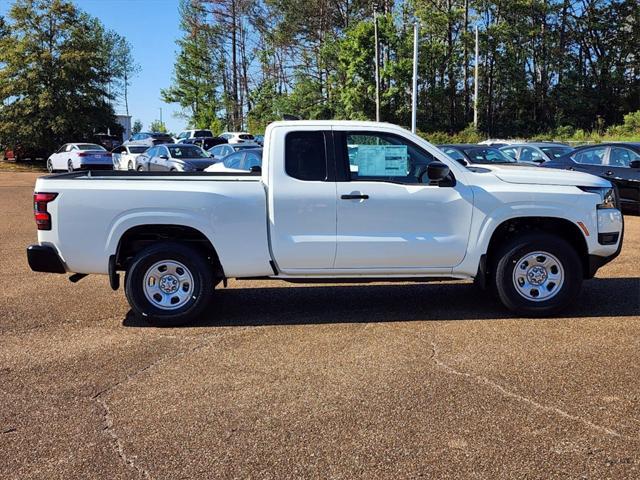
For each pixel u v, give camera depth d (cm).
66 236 535
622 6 4700
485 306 607
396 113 4581
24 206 1561
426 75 4778
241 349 489
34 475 306
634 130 4066
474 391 399
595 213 555
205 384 418
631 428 347
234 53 6041
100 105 3734
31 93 3484
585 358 455
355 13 5159
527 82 4919
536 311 559
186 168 1820
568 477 298
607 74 4762
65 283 729
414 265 555
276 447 331
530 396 390
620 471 303
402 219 546
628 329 524
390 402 385
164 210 535
